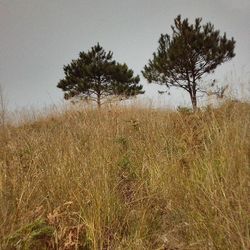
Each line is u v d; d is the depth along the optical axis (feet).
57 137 18.45
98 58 69.15
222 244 9.36
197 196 11.06
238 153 11.70
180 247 10.25
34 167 14.26
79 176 13.42
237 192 10.09
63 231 10.32
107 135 18.86
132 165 15.71
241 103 16.34
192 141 15.42
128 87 67.00
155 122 19.57
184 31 52.24
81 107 25.99
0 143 18.38
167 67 52.44
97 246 10.44
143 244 10.68
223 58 52.90
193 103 20.01
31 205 11.51
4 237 9.66
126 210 12.33
